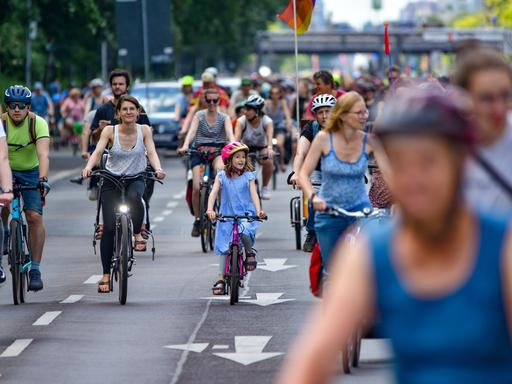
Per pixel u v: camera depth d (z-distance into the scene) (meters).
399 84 32.72
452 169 7.44
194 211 39.88
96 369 20.58
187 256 36.94
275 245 39.53
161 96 92.88
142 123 36.16
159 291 29.83
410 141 7.38
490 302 7.46
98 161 28.73
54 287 30.91
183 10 156.50
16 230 27.94
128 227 28.25
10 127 27.97
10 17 86.19
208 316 25.94
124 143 28.53
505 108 13.90
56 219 49.50
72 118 98.19
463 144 7.44
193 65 188.50
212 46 175.00
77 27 94.88
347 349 19.58
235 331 24.08
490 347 7.47
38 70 101.00
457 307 7.49
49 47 109.12
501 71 13.77
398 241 7.61
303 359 7.50
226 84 98.25
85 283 31.50
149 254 37.59
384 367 20.20
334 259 20.58
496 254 7.48
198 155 39.75
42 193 28.27
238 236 27.97
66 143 111.62
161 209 52.78
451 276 7.51
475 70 13.87
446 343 7.49
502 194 14.13
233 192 28.16
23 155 28.23
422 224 7.51
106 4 102.50
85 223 47.97
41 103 94.25
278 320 25.31
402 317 7.57
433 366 7.55
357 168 20.48
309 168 20.62
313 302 27.73
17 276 27.97
